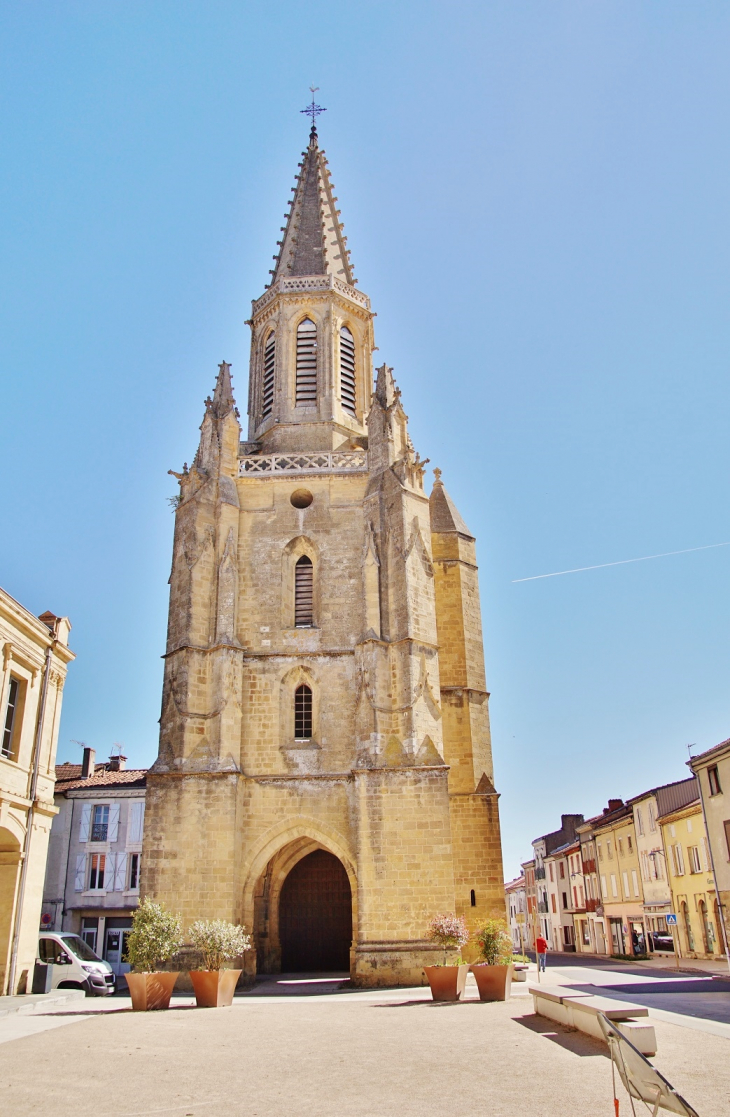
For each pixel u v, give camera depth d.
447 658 39.94
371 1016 20.47
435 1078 12.37
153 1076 13.11
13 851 29.72
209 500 37.38
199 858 31.33
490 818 37.00
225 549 36.31
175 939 24.52
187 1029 18.56
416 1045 15.55
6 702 29.53
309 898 38.78
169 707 33.94
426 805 31.33
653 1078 7.77
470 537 43.16
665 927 59.47
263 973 36.56
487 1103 10.63
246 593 36.59
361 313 47.09
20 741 30.48
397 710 33.38
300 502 38.72
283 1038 16.98
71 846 48.44
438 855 30.77
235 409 39.84
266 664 35.31
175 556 37.06
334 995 27.06
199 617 35.16
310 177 51.41
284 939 38.06
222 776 32.25
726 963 47.53
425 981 29.41
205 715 33.84
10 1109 10.95
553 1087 11.47
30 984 29.64
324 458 39.47
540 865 102.00
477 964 23.34
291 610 36.69
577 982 33.69
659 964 52.53
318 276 45.94
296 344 45.09
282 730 34.47
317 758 33.84
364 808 31.53
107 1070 13.67
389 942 30.02
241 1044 16.25
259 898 37.75
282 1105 10.92
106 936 47.38
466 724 38.69
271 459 39.28
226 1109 10.77
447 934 24.78
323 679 35.00
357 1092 11.59
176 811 31.97
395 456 38.28
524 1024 17.84
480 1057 13.99
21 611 29.97
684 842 55.72
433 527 42.62
